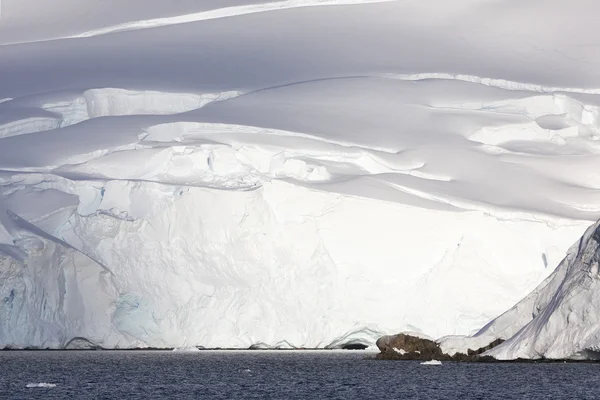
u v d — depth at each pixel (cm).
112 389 19550
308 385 19975
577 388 18512
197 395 18562
